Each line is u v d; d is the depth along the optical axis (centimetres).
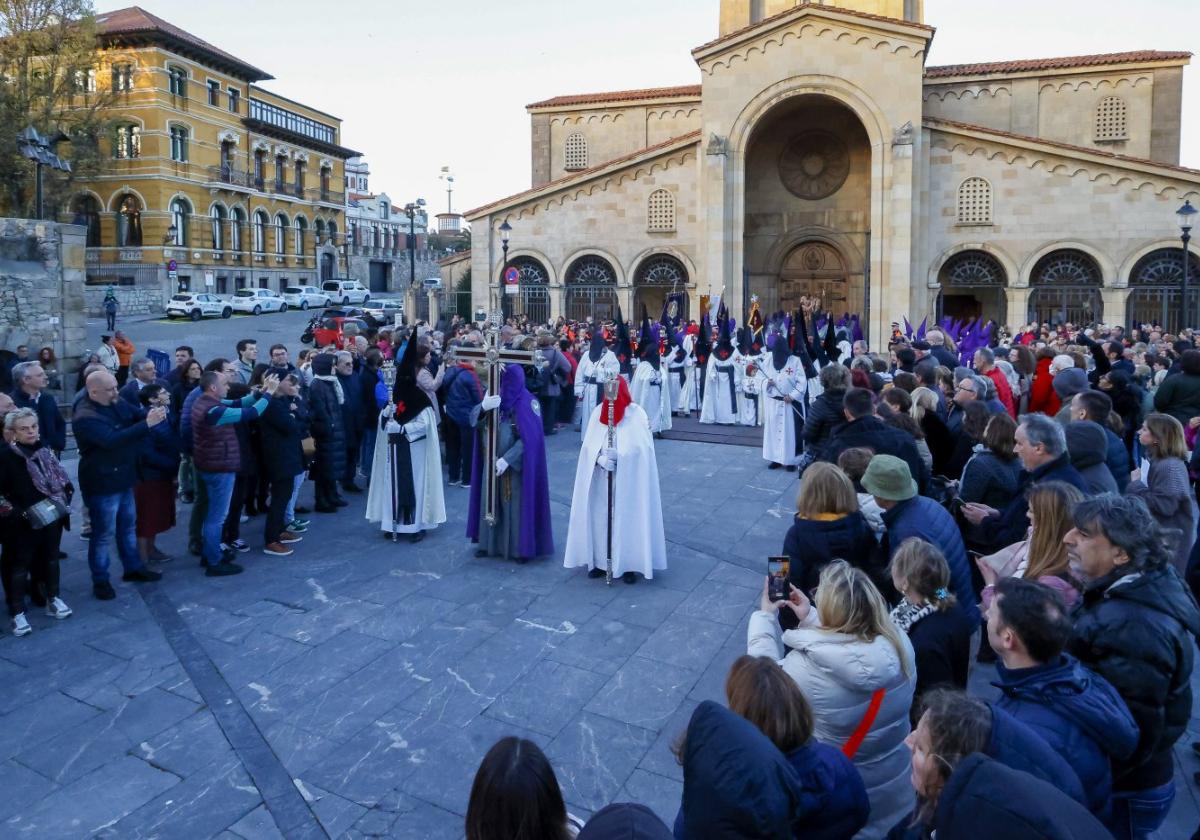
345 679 703
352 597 883
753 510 1233
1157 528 385
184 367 1187
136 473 935
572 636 786
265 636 788
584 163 4091
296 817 525
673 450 1681
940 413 920
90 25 4075
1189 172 2906
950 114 3628
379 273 7781
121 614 840
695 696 673
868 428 717
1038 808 227
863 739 407
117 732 623
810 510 556
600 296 3553
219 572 946
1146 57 3400
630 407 920
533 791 273
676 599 880
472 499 1023
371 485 1092
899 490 553
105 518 873
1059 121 3531
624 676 707
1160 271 3028
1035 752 293
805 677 408
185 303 4638
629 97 3978
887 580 539
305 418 1158
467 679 702
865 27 3103
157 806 537
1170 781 395
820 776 329
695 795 289
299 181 6275
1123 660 365
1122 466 768
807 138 3584
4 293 1897
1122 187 3006
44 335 1961
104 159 4325
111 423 880
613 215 3497
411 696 674
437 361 1429
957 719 294
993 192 3120
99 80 4881
